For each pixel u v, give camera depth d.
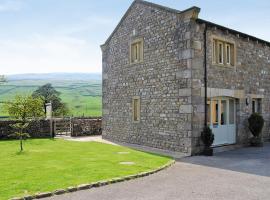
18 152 11.91
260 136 14.88
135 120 15.25
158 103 13.55
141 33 14.75
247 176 8.32
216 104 13.38
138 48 15.15
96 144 14.92
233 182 7.65
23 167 8.80
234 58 14.11
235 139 14.36
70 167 8.82
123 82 16.11
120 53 16.44
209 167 9.52
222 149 13.05
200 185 7.34
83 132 19.92
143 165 9.27
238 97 14.27
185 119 12.05
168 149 12.93
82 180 7.30
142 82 14.61
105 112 17.78
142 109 14.61
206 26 12.43
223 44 13.68
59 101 34.34
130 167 8.92
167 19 13.09
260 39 15.60
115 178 7.57
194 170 9.05
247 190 6.94
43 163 9.45
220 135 13.57
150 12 14.16
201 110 12.20
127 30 15.87
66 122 20.98
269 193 6.71
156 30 13.74
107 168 8.73
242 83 14.58
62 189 6.55
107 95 17.59
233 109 14.39
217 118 13.44
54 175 7.79
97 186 7.10
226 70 13.57
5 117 18.95
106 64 17.72
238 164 10.02
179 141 12.36
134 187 7.09
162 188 7.04
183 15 12.19
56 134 20.17
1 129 17.19
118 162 9.75
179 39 12.42
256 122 14.38
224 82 13.42
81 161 9.85
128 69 15.71
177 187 7.14
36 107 13.61
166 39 13.12
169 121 12.90
